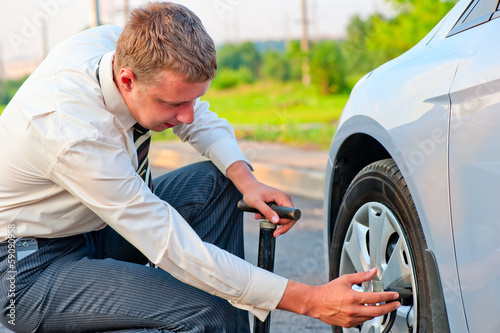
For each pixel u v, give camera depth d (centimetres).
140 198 159
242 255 208
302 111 1633
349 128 205
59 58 177
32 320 170
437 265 154
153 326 168
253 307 165
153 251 160
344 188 222
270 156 844
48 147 157
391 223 179
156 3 157
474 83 145
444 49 170
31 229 170
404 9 1095
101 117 161
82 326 171
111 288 167
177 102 155
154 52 148
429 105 160
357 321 160
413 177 162
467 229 143
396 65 192
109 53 168
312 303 160
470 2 173
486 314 139
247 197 190
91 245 189
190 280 163
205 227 200
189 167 209
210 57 153
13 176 164
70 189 161
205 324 168
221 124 210
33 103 162
